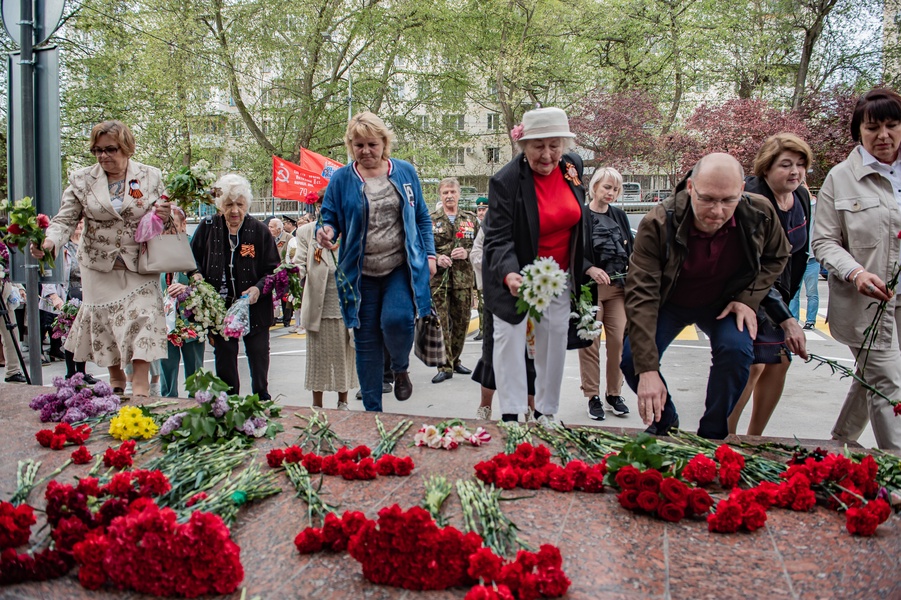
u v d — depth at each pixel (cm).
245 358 960
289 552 243
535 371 451
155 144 2639
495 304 402
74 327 519
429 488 289
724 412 374
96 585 218
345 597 212
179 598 213
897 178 409
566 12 3030
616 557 236
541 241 408
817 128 2702
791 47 2870
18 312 910
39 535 259
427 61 2975
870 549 241
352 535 236
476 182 4872
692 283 370
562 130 386
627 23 3034
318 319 576
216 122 2781
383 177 466
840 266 400
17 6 568
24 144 573
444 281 766
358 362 479
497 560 209
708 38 2895
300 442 370
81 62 2362
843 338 419
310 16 2605
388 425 403
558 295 362
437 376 766
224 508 269
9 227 456
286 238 1412
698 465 300
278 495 295
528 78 3055
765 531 258
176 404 450
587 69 3303
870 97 404
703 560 234
